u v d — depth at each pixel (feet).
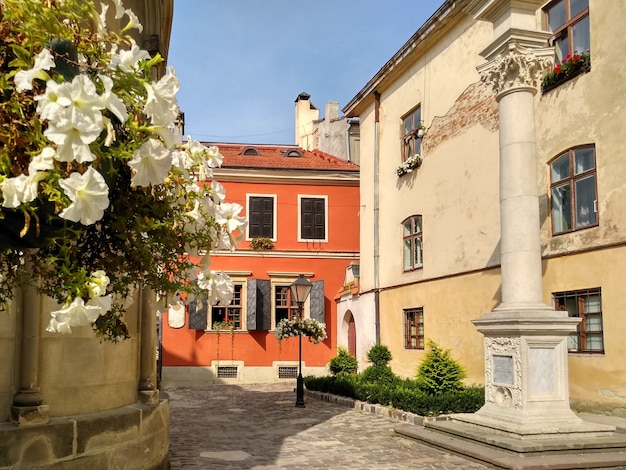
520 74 34.78
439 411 41.93
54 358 19.97
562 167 43.14
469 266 53.26
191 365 86.12
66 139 6.93
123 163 9.01
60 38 8.33
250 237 90.48
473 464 29.30
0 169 7.47
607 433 31.01
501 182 35.47
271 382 87.61
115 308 10.30
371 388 52.01
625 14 37.93
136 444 22.12
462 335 53.67
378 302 69.92
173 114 8.57
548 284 43.09
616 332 37.27
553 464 26.86
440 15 56.90
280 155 104.37
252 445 35.37
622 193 37.50
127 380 23.40
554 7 44.47
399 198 66.33
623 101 37.81
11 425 18.11
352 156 101.35
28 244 8.86
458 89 56.24
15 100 7.59
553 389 32.04
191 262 11.07
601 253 38.78
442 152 58.23
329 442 36.22
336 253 92.17
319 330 60.34
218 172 89.76
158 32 27.91
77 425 19.45
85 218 7.24
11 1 7.80
